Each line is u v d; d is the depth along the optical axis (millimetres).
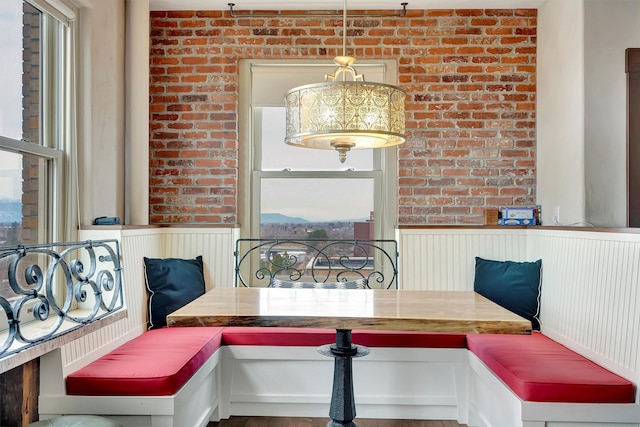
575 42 3301
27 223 2492
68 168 2791
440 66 3961
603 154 3209
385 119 2184
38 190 2594
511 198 3955
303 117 2225
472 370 2963
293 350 3062
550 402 2227
